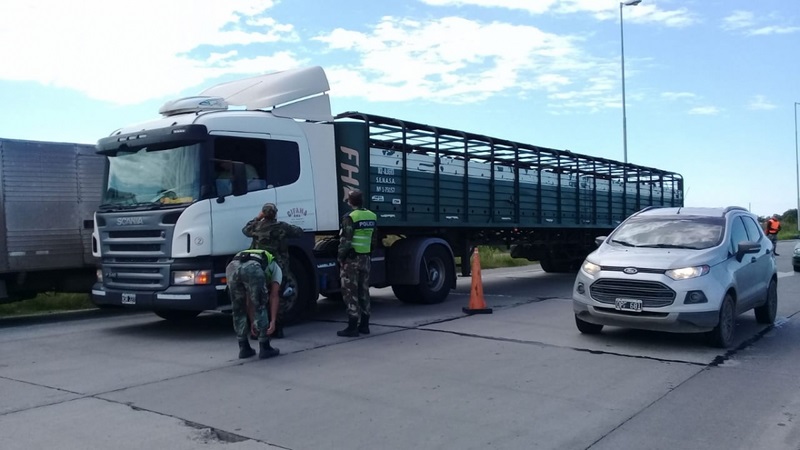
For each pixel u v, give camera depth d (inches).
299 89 422.6
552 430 214.4
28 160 452.4
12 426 219.0
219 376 284.2
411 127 484.1
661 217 398.9
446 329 397.1
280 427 217.6
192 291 356.8
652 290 330.0
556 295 577.0
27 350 346.0
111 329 414.0
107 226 391.9
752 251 360.5
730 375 285.3
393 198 471.2
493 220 580.4
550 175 666.8
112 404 243.6
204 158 362.6
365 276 377.4
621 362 308.3
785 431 214.2
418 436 208.8
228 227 369.7
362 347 343.9
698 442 204.2
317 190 423.5
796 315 459.5
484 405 240.8
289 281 395.2
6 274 450.9
